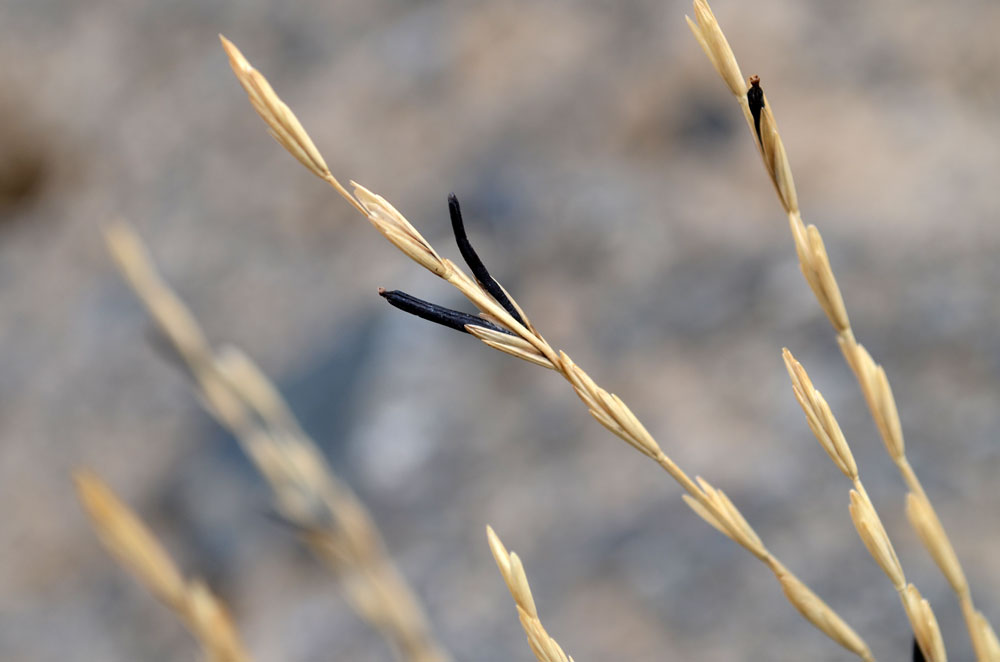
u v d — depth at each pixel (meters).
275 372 1.60
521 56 2.05
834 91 1.78
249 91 0.28
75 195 2.36
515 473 1.27
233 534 1.38
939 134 1.63
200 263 1.99
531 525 1.19
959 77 1.75
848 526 1.02
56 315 2.08
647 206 1.61
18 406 1.90
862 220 1.50
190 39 2.55
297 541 1.30
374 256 1.78
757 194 1.62
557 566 1.12
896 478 1.06
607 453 1.24
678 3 1.97
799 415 1.17
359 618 1.18
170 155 2.30
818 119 1.74
